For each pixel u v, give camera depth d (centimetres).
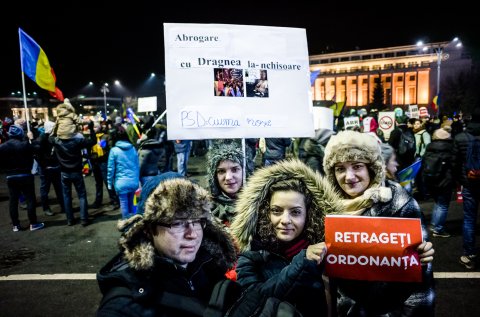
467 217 445
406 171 348
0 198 928
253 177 179
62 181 646
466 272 424
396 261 153
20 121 717
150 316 115
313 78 776
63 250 534
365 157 187
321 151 482
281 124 243
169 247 125
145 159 636
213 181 256
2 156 609
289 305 130
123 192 577
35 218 640
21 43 725
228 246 152
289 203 165
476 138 437
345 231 156
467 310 343
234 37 237
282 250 172
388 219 155
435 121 1454
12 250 540
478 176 427
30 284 423
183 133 228
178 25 229
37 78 751
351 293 180
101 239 580
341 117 950
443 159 534
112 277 120
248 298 139
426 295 171
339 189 203
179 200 124
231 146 256
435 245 516
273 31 244
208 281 144
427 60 7462
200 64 231
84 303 377
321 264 158
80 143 639
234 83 236
